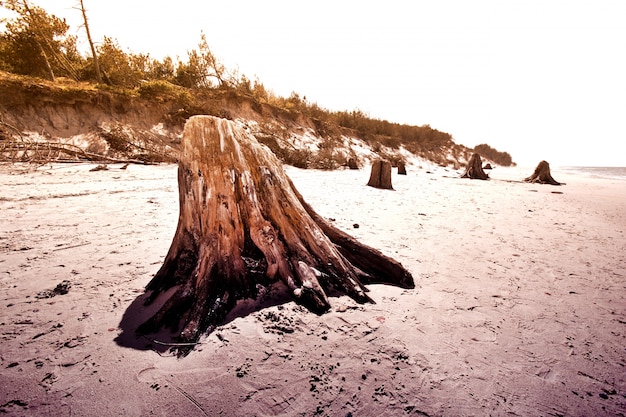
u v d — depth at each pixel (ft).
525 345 6.08
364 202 21.94
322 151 58.54
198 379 4.74
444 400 4.59
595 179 64.80
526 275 9.80
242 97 59.62
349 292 7.65
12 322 5.92
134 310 6.61
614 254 12.39
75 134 38.52
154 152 40.91
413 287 8.54
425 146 94.12
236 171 8.11
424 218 17.74
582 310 7.60
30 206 15.64
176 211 16.53
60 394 4.30
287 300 7.09
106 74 51.88
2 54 44.86
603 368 5.48
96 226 12.92
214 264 6.93
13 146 30.83
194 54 58.13
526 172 88.22
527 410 4.48
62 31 48.03
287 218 8.29
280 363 5.18
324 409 4.32
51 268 8.58
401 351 5.68
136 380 4.65
